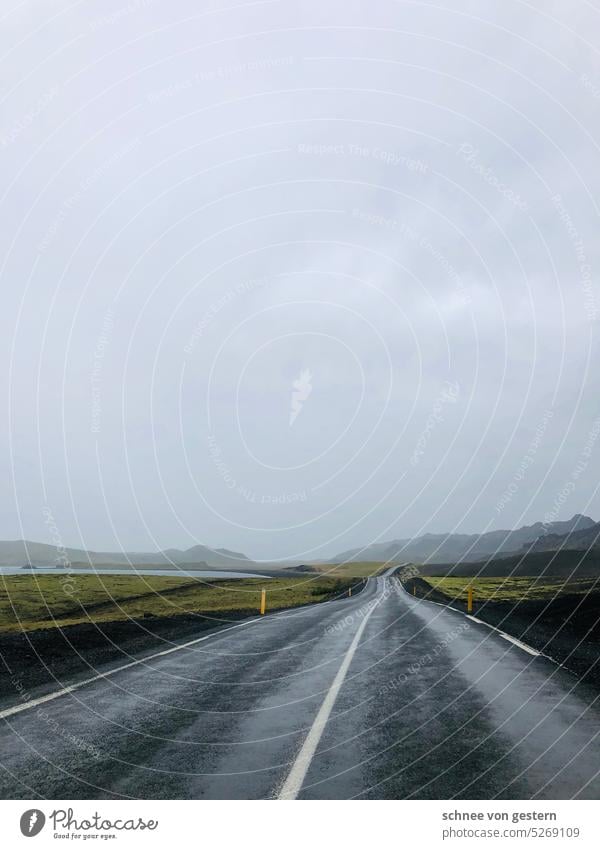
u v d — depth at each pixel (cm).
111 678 817
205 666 929
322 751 499
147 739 535
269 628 1560
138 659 988
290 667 923
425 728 564
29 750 502
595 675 802
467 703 659
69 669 880
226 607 2433
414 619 1745
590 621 1305
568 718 589
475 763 464
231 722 593
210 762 474
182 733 553
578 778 433
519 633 1298
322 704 670
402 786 422
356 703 673
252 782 431
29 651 1013
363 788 419
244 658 1020
